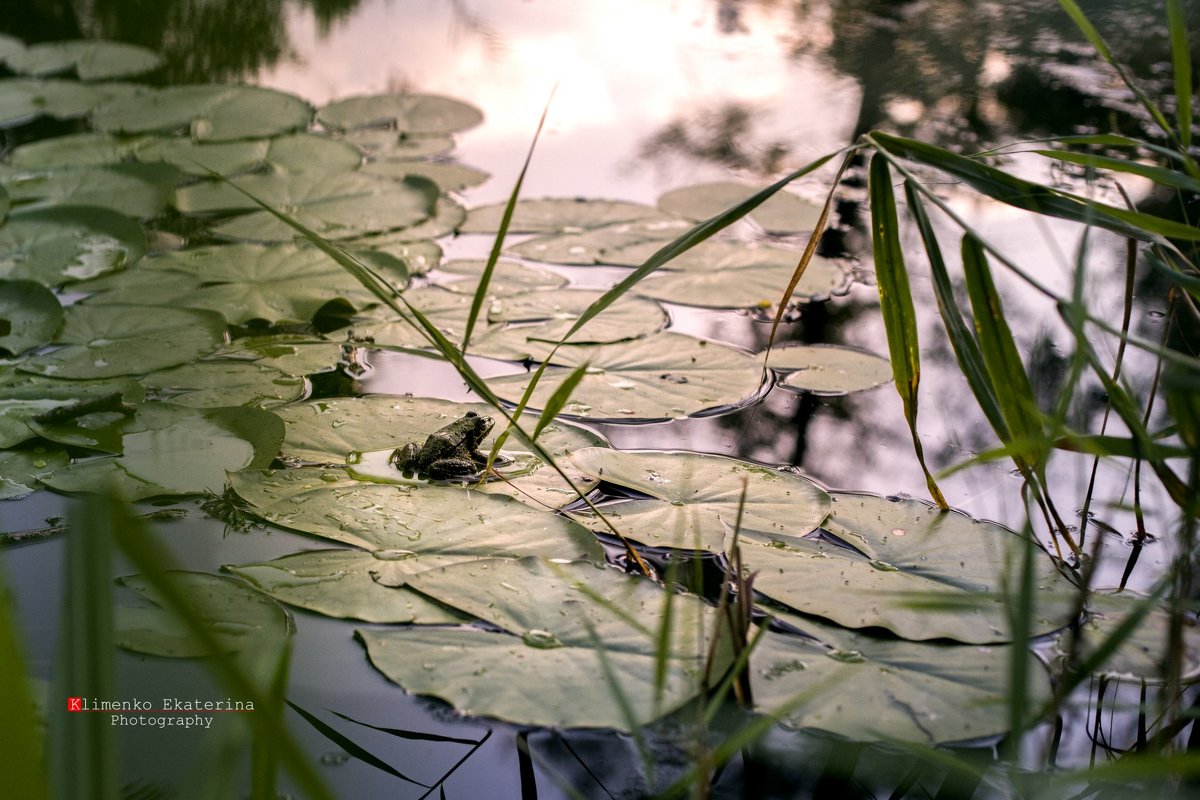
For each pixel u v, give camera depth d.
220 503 1.76
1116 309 2.03
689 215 2.25
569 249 2.17
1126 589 1.70
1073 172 2.27
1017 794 1.57
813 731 1.59
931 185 2.29
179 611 0.73
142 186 2.23
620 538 1.71
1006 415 1.67
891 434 1.88
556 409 1.65
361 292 2.05
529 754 1.59
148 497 1.75
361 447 1.82
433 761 1.58
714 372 1.94
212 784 1.07
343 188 2.27
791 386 1.94
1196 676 1.63
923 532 1.74
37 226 2.12
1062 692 1.53
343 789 1.57
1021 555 1.71
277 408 1.87
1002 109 2.43
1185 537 1.56
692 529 1.74
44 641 1.63
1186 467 1.82
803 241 2.21
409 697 1.61
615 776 1.58
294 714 1.60
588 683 1.61
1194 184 1.61
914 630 1.65
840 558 1.71
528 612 1.66
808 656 1.64
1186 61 1.61
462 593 1.67
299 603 1.66
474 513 1.74
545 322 2.02
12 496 1.75
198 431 1.83
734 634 1.61
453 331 2.00
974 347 1.67
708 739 1.59
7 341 1.93
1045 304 2.04
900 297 1.70
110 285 2.03
